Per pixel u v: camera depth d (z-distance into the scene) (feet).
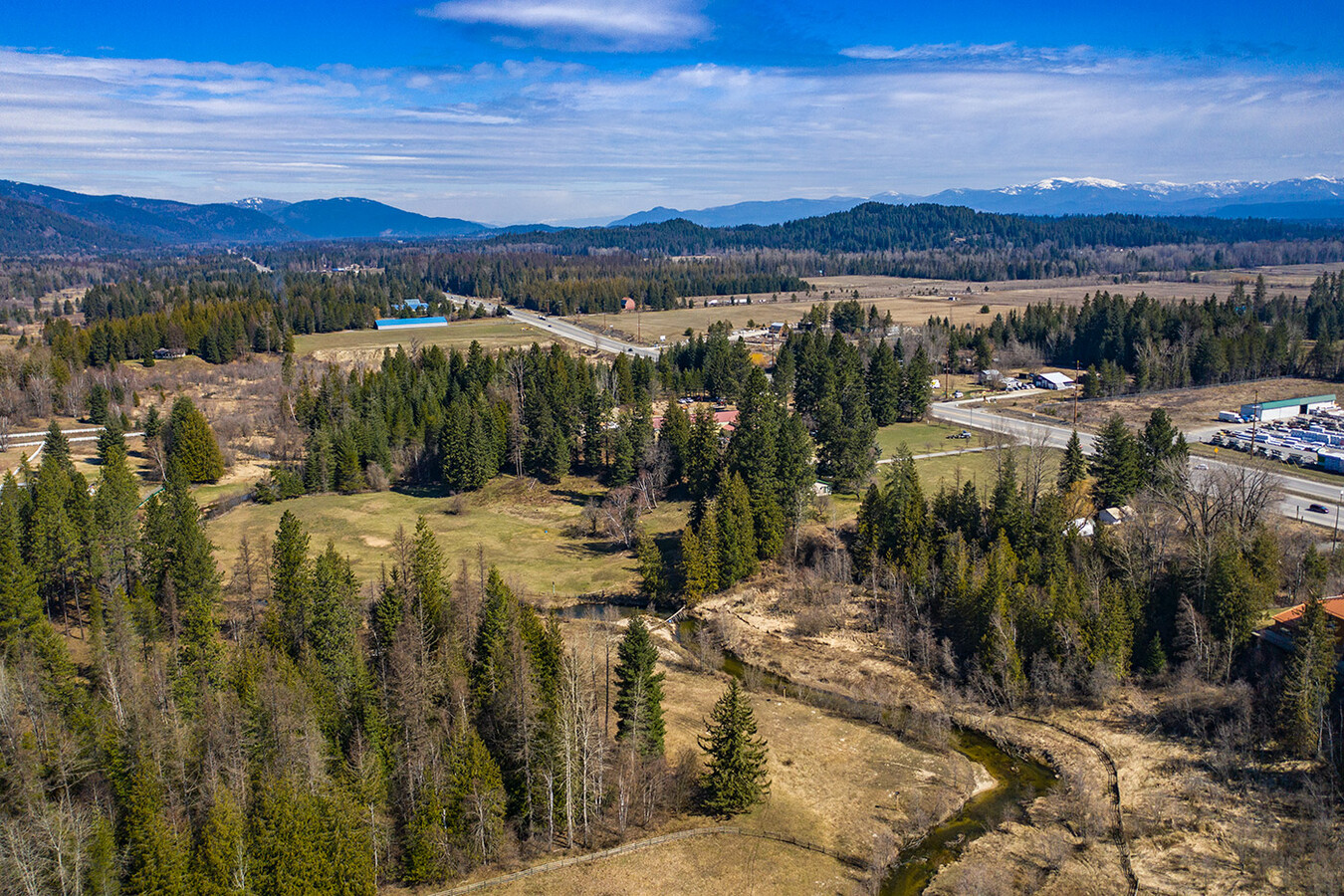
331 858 165.37
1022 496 322.96
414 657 206.59
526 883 175.83
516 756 191.11
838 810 204.13
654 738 206.90
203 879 156.46
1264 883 176.35
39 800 160.86
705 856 184.75
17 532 280.51
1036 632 261.44
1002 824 200.75
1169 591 269.85
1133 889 177.58
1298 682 214.69
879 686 265.95
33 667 203.10
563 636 282.97
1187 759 219.82
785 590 331.57
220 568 333.62
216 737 178.50
